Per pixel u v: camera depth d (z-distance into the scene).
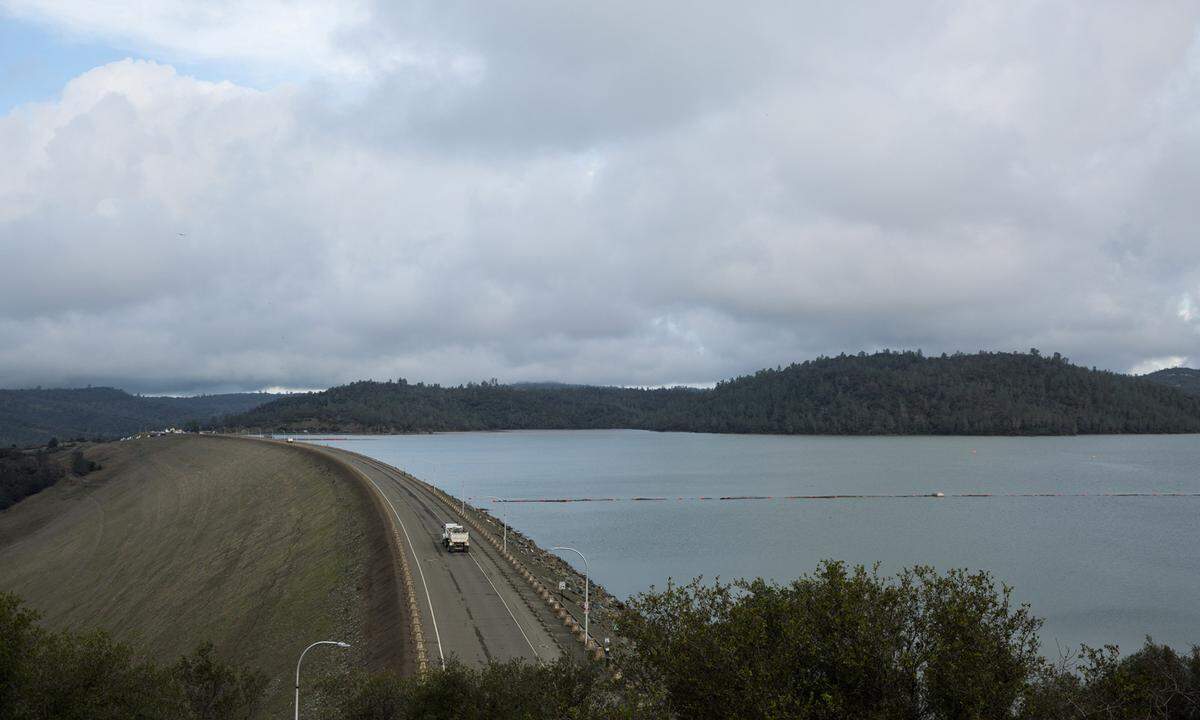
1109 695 23.28
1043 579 91.38
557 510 159.00
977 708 20.09
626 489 196.38
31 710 27.55
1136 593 84.62
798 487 198.38
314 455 171.50
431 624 49.94
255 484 149.38
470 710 28.62
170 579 98.94
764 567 98.50
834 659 22.06
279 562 87.06
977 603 22.09
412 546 79.00
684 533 126.44
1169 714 25.30
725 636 23.55
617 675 32.50
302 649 55.62
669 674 24.25
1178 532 126.62
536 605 55.47
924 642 22.20
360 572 70.50
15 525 190.62
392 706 31.80
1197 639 68.06
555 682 29.70
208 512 135.38
